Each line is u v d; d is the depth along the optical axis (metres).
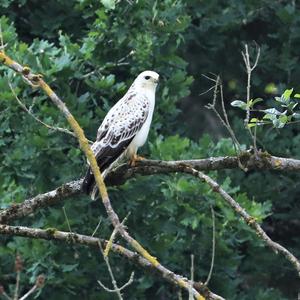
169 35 15.82
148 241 15.56
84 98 15.56
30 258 15.22
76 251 15.52
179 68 16.52
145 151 15.86
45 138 15.15
